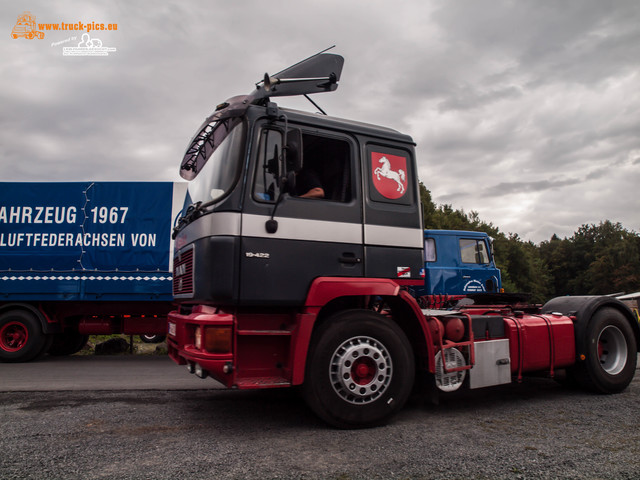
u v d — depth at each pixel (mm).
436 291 10750
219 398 5059
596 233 91438
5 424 3928
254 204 3754
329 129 4250
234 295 3570
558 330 5297
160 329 9172
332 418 3742
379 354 3928
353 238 4145
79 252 8891
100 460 3029
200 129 4641
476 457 3131
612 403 4914
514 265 59438
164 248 9023
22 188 8953
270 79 4168
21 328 8680
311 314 3779
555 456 3156
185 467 2904
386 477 2768
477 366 4602
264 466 2934
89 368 7672
